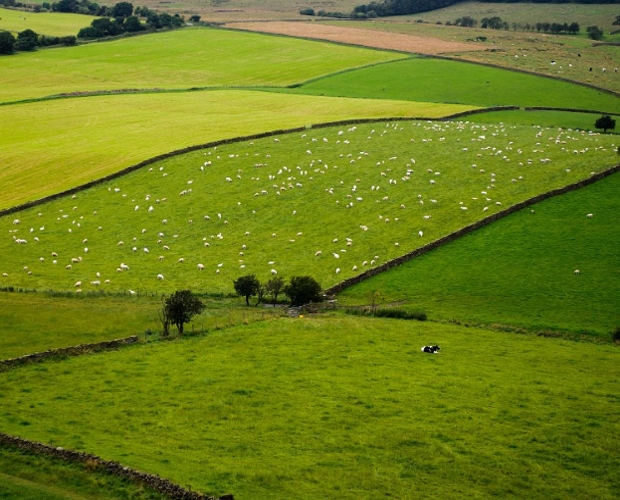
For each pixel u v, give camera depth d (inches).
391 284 2674.7
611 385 1872.5
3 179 3870.6
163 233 3216.0
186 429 1601.9
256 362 1984.5
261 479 1390.3
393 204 3334.2
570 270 2704.2
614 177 3501.5
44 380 1856.5
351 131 4379.9
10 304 2452.0
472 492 1387.8
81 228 3294.8
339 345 2117.4
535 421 1669.5
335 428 1620.3
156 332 2231.8
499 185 3464.6
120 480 1355.8
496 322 2348.7
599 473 1466.5
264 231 3189.0
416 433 1601.9
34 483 1354.6
